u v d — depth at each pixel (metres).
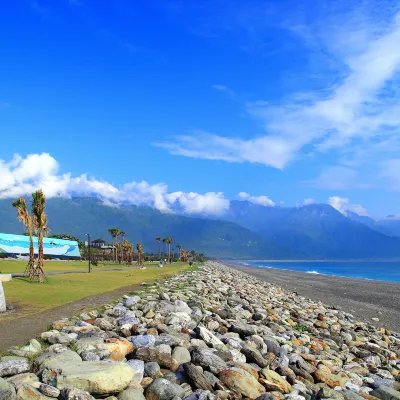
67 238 162.00
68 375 8.57
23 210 37.38
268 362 12.61
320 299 48.22
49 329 14.61
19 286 31.28
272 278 97.94
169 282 42.22
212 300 27.23
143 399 8.81
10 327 14.92
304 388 10.91
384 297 52.44
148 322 16.41
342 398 10.23
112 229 154.12
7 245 108.69
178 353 11.30
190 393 9.41
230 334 15.48
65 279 41.22
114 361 9.71
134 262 142.75
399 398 10.99
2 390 7.95
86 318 16.94
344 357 15.92
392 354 17.55
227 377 9.98
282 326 20.45
